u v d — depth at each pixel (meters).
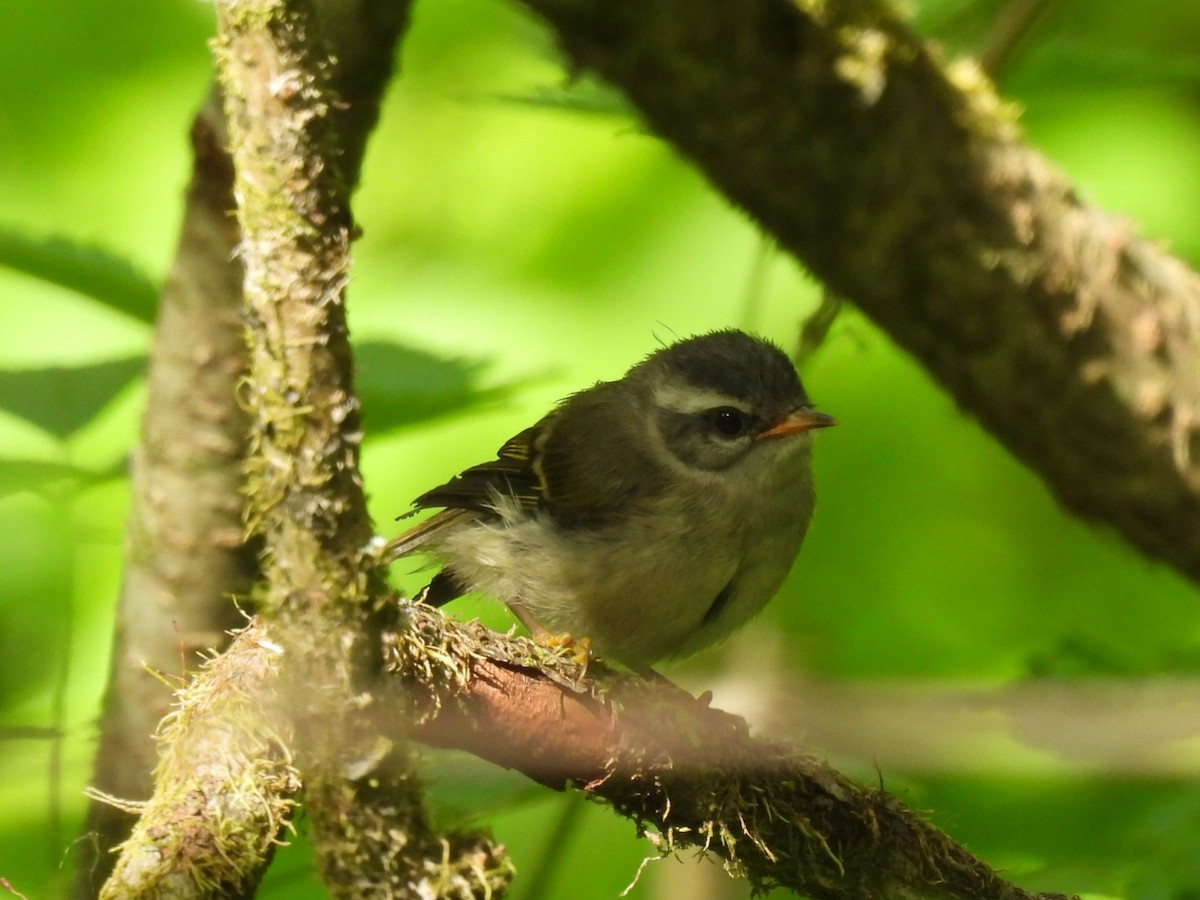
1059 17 12.48
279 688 6.04
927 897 7.45
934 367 8.42
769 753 7.30
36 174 14.04
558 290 13.86
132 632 8.70
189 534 8.60
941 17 10.55
